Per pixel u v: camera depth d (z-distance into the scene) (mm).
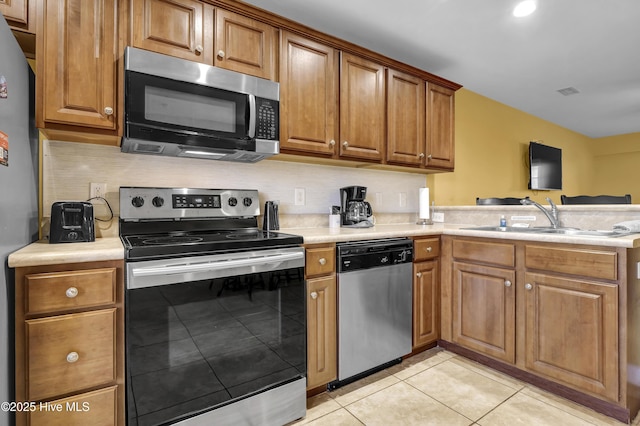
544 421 1512
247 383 1416
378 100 2236
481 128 3686
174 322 1236
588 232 1931
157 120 1437
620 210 1930
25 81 1222
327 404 1660
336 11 2084
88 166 1635
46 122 1293
